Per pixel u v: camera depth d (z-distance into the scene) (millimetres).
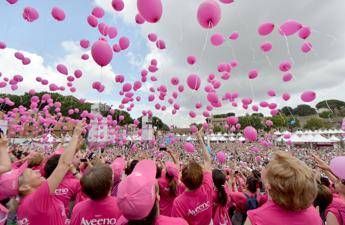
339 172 2104
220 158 6000
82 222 1966
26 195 2119
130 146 18875
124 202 1309
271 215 1396
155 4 3051
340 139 31172
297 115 52250
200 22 3740
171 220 1490
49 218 1822
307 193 1331
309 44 5203
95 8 5285
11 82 9102
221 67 6391
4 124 13047
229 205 3631
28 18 5055
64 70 7422
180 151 14305
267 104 7246
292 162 1420
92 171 2012
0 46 6590
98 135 10875
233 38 5605
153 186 1381
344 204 2008
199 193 2502
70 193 2945
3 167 2152
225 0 3738
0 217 2500
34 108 11570
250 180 3531
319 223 1411
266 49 5656
